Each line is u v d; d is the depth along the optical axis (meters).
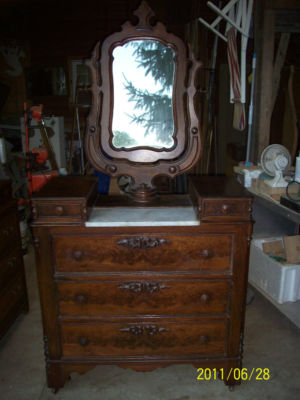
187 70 1.56
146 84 1.54
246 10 2.28
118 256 1.48
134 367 1.66
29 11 4.55
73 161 4.63
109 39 1.47
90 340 1.61
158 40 1.48
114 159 1.67
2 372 1.81
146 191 1.67
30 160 3.04
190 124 1.56
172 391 1.69
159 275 1.51
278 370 1.81
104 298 1.54
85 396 1.66
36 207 1.42
